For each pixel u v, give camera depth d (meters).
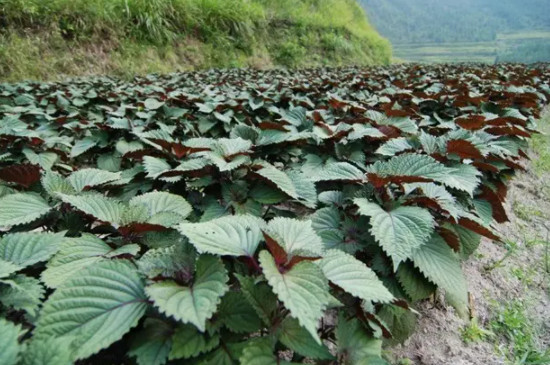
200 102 4.99
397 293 1.88
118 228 1.58
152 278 1.20
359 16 24.81
